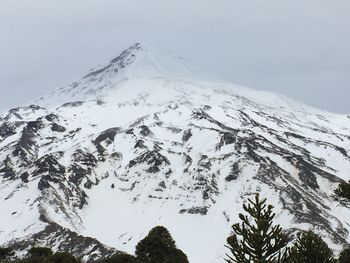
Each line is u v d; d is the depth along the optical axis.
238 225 43.25
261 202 43.38
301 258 50.53
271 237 42.53
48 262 100.81
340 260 59.72
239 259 42.47
